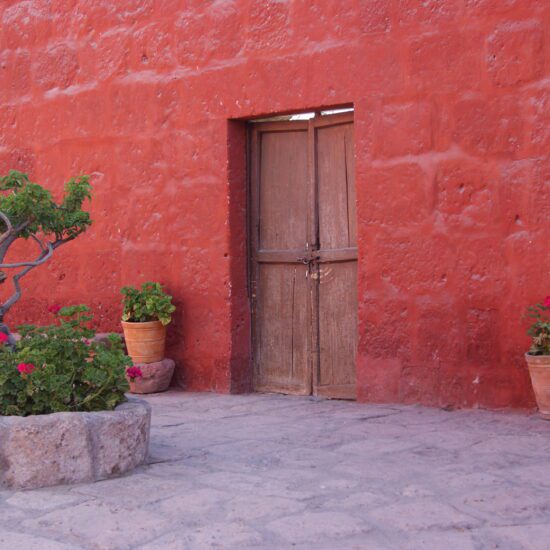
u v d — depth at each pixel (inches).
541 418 230.1
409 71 258.4
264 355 299.3
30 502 155.9
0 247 199.3
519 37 241.6
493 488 161.0
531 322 239.1
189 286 303.7
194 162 301.7
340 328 282.4
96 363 184.1
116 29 321.1
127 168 318.7
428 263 255.1
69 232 211.6
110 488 164.2
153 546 132.4
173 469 179.8
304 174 290.8
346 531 137.8
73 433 167.6
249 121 299.3
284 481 168.7
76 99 331.9
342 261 281.6
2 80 354.3
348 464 182.9
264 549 130.9
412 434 215.0
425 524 140.5
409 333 258.7
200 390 301.6
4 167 352.8
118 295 322.0
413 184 257.6
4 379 172.2
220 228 295.9
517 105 241.9
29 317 350.0
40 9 343.3
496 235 244.7
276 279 296.5
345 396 279.6
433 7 254.8
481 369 246.8
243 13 290.0
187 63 302.8
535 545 130.7
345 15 269.7
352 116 277.0
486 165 246.4
